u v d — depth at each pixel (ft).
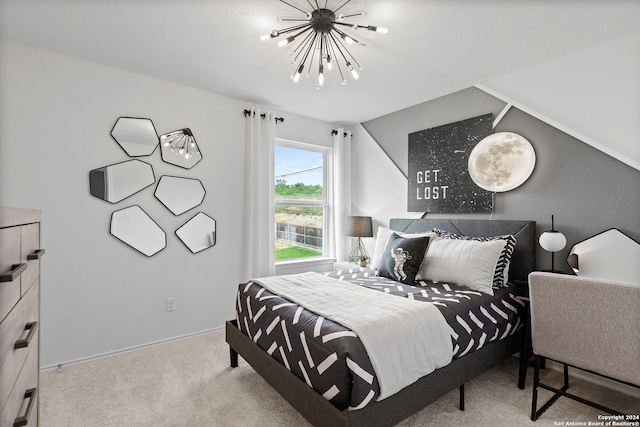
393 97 10.76
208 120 10.32
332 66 8.52
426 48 7.53
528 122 8.55
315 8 6.11
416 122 11.45
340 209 13.67
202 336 9.99
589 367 5.40
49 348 7.73
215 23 6.63
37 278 3.82
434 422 5.79
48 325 7.72
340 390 4.51
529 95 8.48
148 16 6.36
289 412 6.09
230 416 5.97
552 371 7.81
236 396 6.63
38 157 7.57
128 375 7.48
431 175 10.83
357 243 13.80
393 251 8.73
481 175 9.45
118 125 8.65
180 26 6.73
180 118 9.75
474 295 7.03
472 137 9.69
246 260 10.94
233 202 10.87
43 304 7.64
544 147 8.25
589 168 7.52
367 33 6.92
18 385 2.92
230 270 10.80
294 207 13.06
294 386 5.33
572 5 5.88
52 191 7.75
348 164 14.11
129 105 8.86
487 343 6.71
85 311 8.20
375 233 13.07
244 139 11.11
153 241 9.26
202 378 7.36
